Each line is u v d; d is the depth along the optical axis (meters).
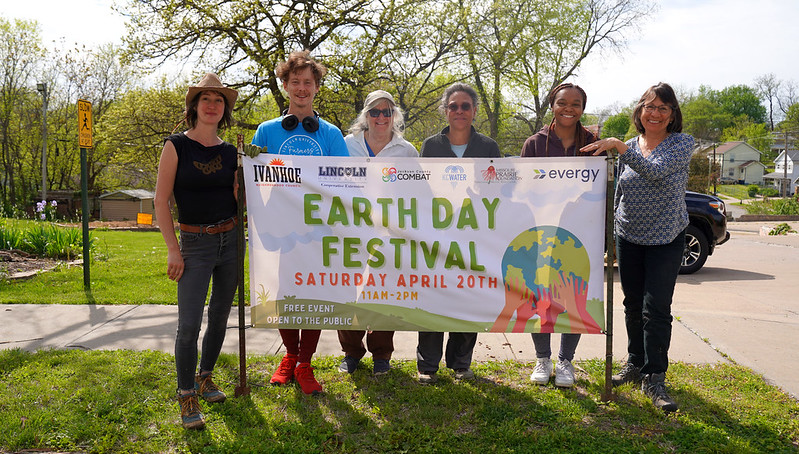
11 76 35.91
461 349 3.82
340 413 3.35
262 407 3.40
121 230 22.28
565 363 3.77
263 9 16.84
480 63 20.94
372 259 3.55
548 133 3.85
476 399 3.49
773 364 4.12
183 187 3.19
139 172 37.78
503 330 3.54
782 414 3.29
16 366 3.98
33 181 39.94
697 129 89.94
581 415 3.30
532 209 3.50
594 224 3.47
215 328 3.46
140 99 21.50
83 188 6.67
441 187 3.51
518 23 21.91
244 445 2.93
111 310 5.64
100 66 35.97
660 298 3.45
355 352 3.93
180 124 3.30
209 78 3.19
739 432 3.10
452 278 3.54
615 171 3.78
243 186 3.39
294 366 3.82
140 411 3.31
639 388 3.71
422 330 3.57
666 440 3.02
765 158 91.75
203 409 3.34
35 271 7.66
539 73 25.69
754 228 23.80
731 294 6.61
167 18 16.88
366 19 17.83
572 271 3.50
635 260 3.65
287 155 3.47
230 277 3.42
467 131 3.94
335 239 3.54
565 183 3.47
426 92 19.36
